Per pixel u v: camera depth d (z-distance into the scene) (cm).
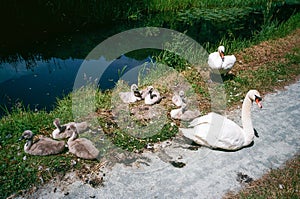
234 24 1492
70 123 691
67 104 811
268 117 740
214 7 1795
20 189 544
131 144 655
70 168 588
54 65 1137
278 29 1293
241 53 1098
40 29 1415
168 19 1586
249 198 521
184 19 1581
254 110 767
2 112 829
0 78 1036
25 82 1013
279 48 1141
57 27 1440
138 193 539
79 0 1495
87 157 599
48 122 727
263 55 1083
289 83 893
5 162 598
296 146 648
